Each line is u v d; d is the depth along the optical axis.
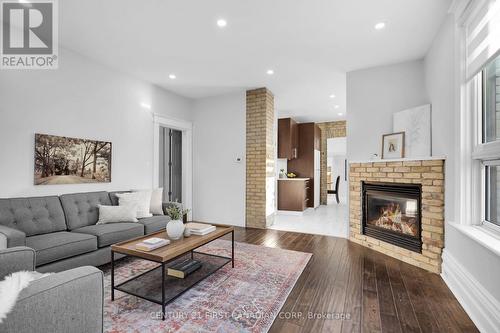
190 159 5.34
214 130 5.18
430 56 3.03
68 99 3.13
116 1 2.26
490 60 1.75
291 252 3.28
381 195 3.32
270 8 2.37
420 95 3.35
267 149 4.77
